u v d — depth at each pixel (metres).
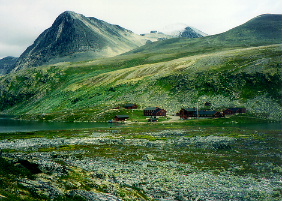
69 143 81.56
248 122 134.88
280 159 52.56
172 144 74.38
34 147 74.19
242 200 32.09
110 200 27.23
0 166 31.45
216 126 124.44
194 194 34.00
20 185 26.30
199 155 58.75
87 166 46.94
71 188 29.44
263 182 39.00
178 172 44.81
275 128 108.38
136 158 56.62
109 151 65.81
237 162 51.34
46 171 34.94
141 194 33.06
